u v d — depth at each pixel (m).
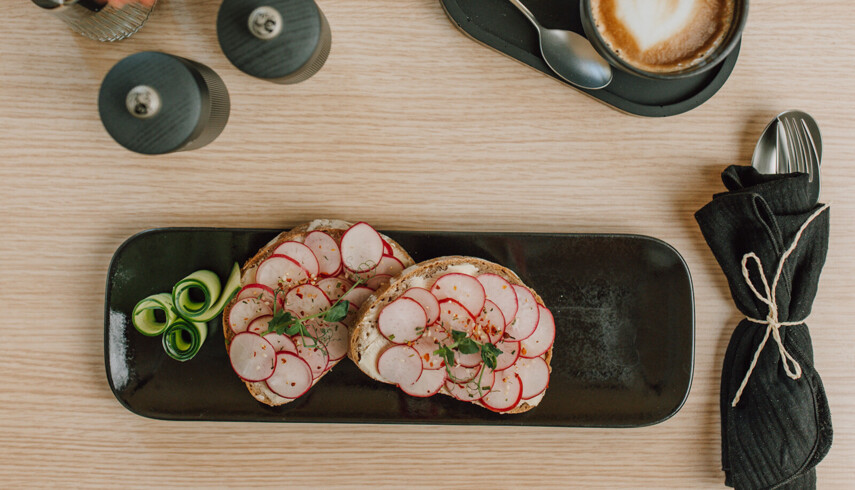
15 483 0.60
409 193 0.60
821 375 0.61
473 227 0.60
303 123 0.59
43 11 0.58
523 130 0.60
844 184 0.60
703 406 0.61
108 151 0.59
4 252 0.59
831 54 0.59
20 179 0.59
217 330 0.58
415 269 0.56
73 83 0.58
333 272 0.57
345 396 0.59
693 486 0.61
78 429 0.60
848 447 0.61
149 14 0.57
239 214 0.59
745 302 0.58
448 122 0.59
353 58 0.59
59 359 0.60
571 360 0.59
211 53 0.58
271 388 0.57
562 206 0.60
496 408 0.57
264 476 0.60
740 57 0.59
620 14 0.55
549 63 0.57
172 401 0.58
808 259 0.57
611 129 0.60
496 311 0.56
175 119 0.51
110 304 0.58
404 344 0.55
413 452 0.61
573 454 0.61
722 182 0.60
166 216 0.59
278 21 0.51
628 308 0.59
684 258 0.60
